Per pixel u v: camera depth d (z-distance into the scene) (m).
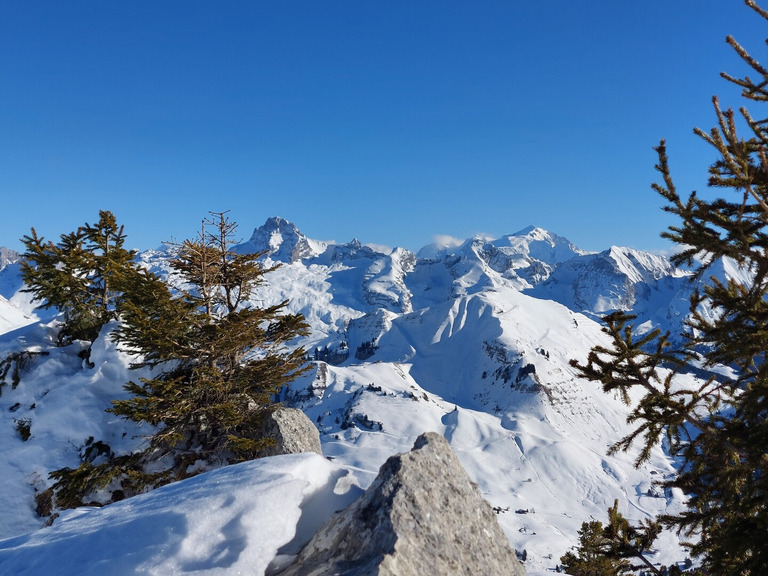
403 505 5.34
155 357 19.42
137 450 19.09
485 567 5.50
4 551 6.01
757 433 6.73
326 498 6.33
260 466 6.42
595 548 10.59
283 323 20.66
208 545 5.22
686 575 8.55
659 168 6.84
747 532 6.87
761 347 6.53
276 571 5.33
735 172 6.20
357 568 4.85
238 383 19.88
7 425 19.62
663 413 7.55
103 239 24.83
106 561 5.20
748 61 6.47
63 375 21.78
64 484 17.31
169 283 19.44
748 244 6.35
